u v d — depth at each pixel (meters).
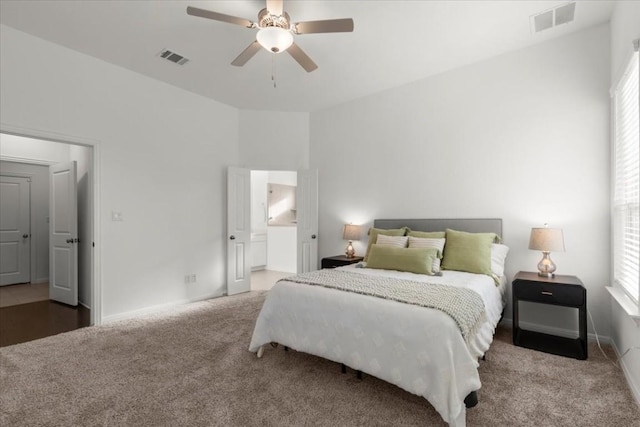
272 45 2.46
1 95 2.91
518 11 2.77
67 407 1.93
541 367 2.47
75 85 3.38
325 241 5.09
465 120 3.77
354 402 2.00
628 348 2.31
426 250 3.19
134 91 3.86
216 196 4.81
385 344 2.01
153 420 1.81
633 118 2.39
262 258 7.34
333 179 5.00
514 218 3.45
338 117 4.95
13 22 2.88
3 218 5.52
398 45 3.29
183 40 3.18
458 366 1.77
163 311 3.97
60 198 4.43
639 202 2.17
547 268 3.02
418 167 4.14
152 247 4.03
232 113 5.04
